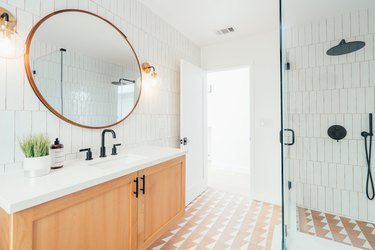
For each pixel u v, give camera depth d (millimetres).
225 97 4234
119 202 1063
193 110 2598
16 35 1041
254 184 2588
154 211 1333
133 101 1777
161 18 2197
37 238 724
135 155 1453
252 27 2404
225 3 1916
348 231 1746
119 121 1637
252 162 2600
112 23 1603
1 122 995
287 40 2166
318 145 2104
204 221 2018
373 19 1844
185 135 2398
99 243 954
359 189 1943
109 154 1520
